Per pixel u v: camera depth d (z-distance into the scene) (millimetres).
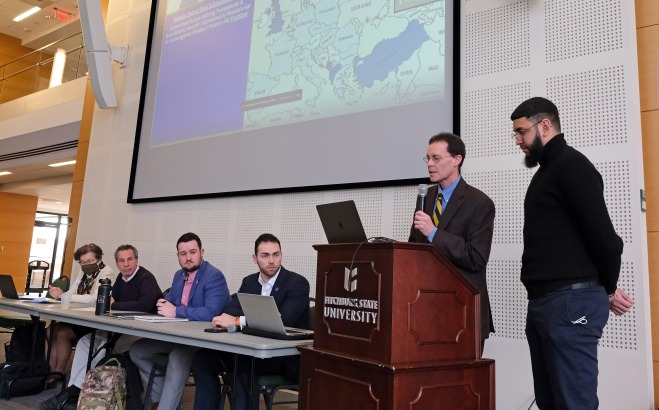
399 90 3193
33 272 12539
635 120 2379
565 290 1557
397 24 3283
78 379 3049
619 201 2371
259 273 2727
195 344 2039
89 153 5570
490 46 2893
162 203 4633
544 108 1712
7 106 8273
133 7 5488
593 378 1526
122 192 5078
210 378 2307
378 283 1536
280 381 2230
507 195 2705
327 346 1695
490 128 2818
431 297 1571
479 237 1953
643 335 2215
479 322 1666
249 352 1831
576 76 2580
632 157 2361
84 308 3088
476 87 2906
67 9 9492
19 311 3152
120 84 5395
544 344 1594
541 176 1688
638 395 2199
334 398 1614
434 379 1516
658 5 2531
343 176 3365
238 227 3979
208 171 4262
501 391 2564
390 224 3113
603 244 1486
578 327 1531
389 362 1455
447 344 1586
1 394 3186
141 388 2678
